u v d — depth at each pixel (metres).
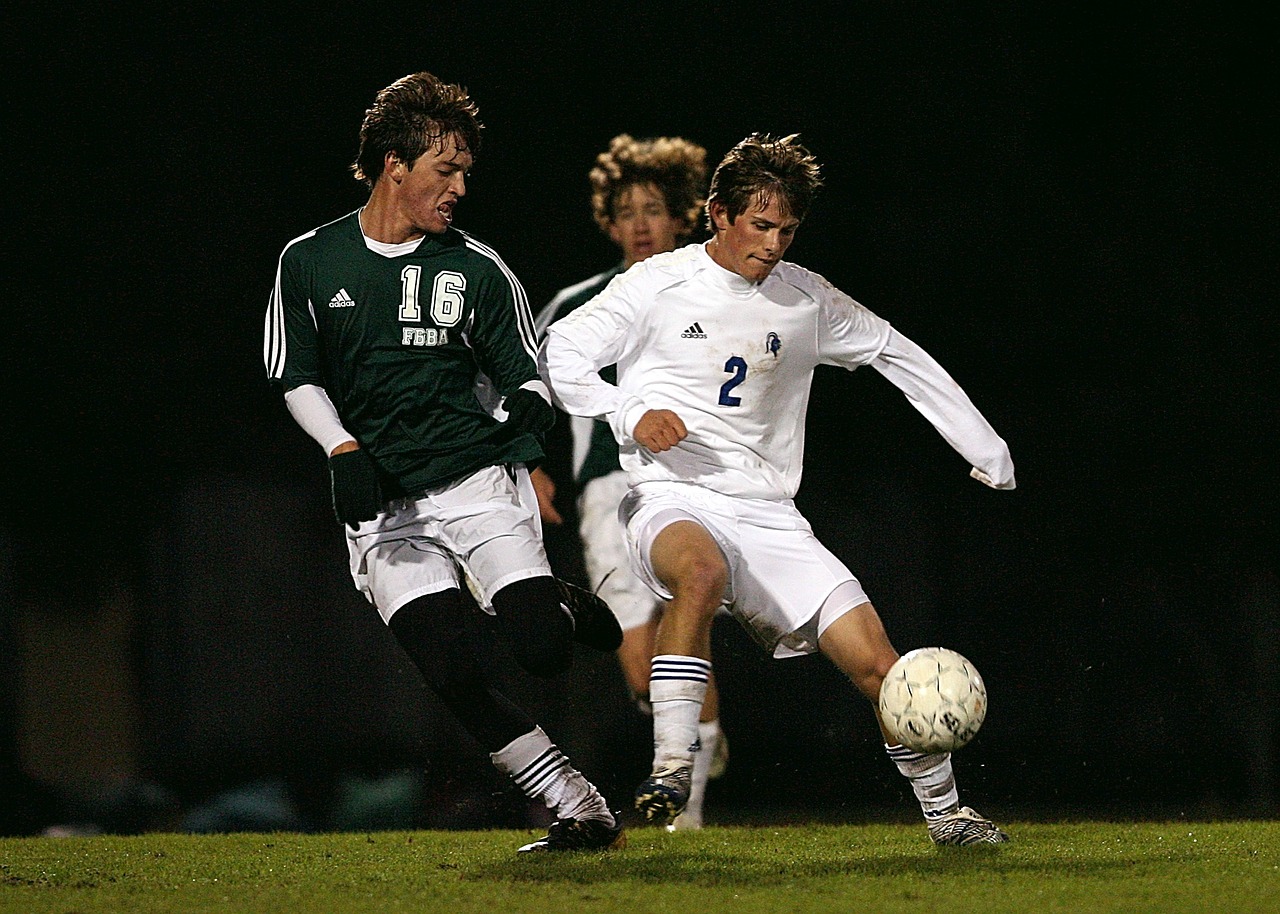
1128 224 51.62
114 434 54.47
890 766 52.22
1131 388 51.75
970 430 17.75
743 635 53.03
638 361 17.50
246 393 55.38
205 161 53.69
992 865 15.00
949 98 52.38
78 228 53.72
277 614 54.75
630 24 52.50
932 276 52.78
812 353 17.44
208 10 52.16
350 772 52.75
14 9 51.25
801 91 52.88
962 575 53.47
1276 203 50.50
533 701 48.50
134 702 53.53
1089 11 50.88
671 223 25.19
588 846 16.14
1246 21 50.12
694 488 17.11
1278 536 50.38
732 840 18.11
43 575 53.56
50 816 39.53
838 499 54.22
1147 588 51.62
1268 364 50.84
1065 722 51.69
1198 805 48.12
